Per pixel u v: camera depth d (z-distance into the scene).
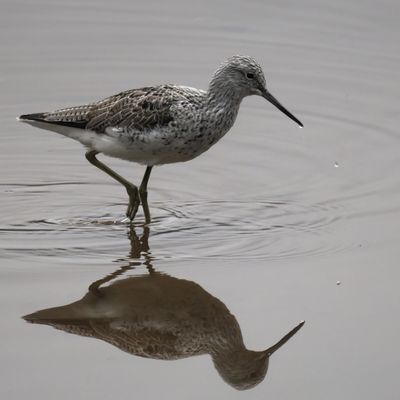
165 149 18.28
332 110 24.06
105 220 19.12
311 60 26.11
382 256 17.14
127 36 27.48
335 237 18.06
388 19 27.31
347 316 15.11
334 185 20.52
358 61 25.92
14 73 25.75
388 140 22.44
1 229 18.42
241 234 18.30
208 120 18.25
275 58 26.27
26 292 15.73
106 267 16.78
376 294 15.77
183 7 28.67
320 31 27.20
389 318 15.02
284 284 16.16
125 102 18.31
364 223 18.62
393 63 25.69
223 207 19.73
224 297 15.76
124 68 26.06
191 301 15.62
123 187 21.09
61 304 15.38
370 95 24.55
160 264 16.94
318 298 15.67
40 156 22.61
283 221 18.91
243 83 18.52
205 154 22.48
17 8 28.41
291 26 27.56
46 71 25.92
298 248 17.59
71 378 13.30
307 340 14.52
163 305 15.51
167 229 18.56
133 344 14.42
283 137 23.14
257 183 20.92
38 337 14.39
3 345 14.14
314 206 19.56
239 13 28.33
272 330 14.80
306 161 21.84
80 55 26.61
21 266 16.70
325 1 28.30
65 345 14.23
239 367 13.94
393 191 19.97
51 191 20.72
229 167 21.81
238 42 27.02
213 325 14.97
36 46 26.91
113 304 15.46
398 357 13.96
